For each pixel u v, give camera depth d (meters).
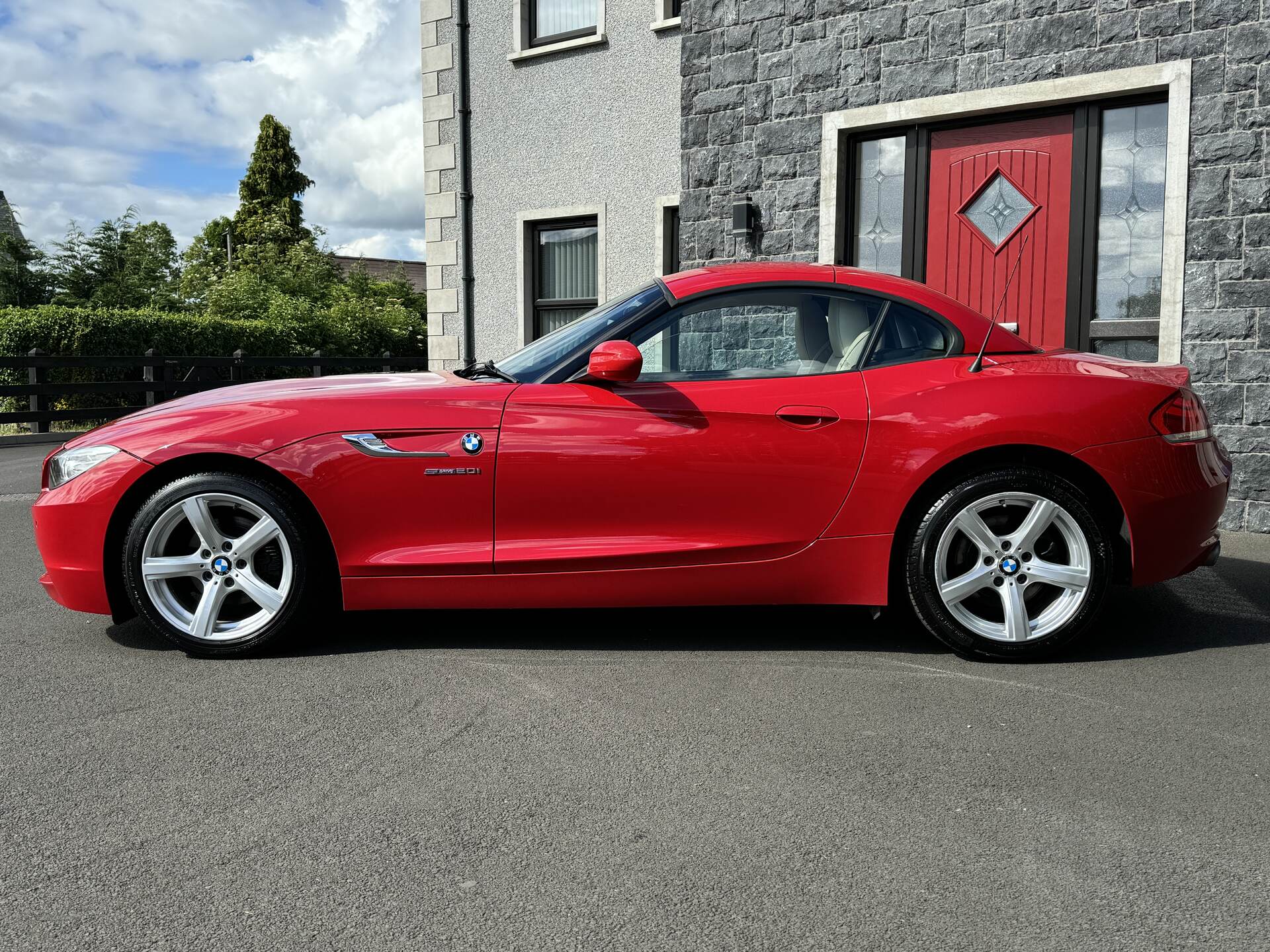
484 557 3.58
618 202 9.92
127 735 2.91
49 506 3.62
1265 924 1.95
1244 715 3.06
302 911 2.01
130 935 1.93
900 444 3.54
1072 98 6.43
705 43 7.78
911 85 6.96
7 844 2.28
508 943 1.90
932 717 3.05
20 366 14.25
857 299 3.73
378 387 3.74
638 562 3.60
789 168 7.51
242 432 3.56
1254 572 4.96
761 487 3.57
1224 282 6.02
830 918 1.98
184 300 30.47
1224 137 5.96
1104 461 3.52
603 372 3.42
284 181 45.72
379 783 2.59
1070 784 2.58
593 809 2.44
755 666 3.54
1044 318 6.77
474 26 10.66
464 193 10.90
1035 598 3.67
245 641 3.60
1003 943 1.89
